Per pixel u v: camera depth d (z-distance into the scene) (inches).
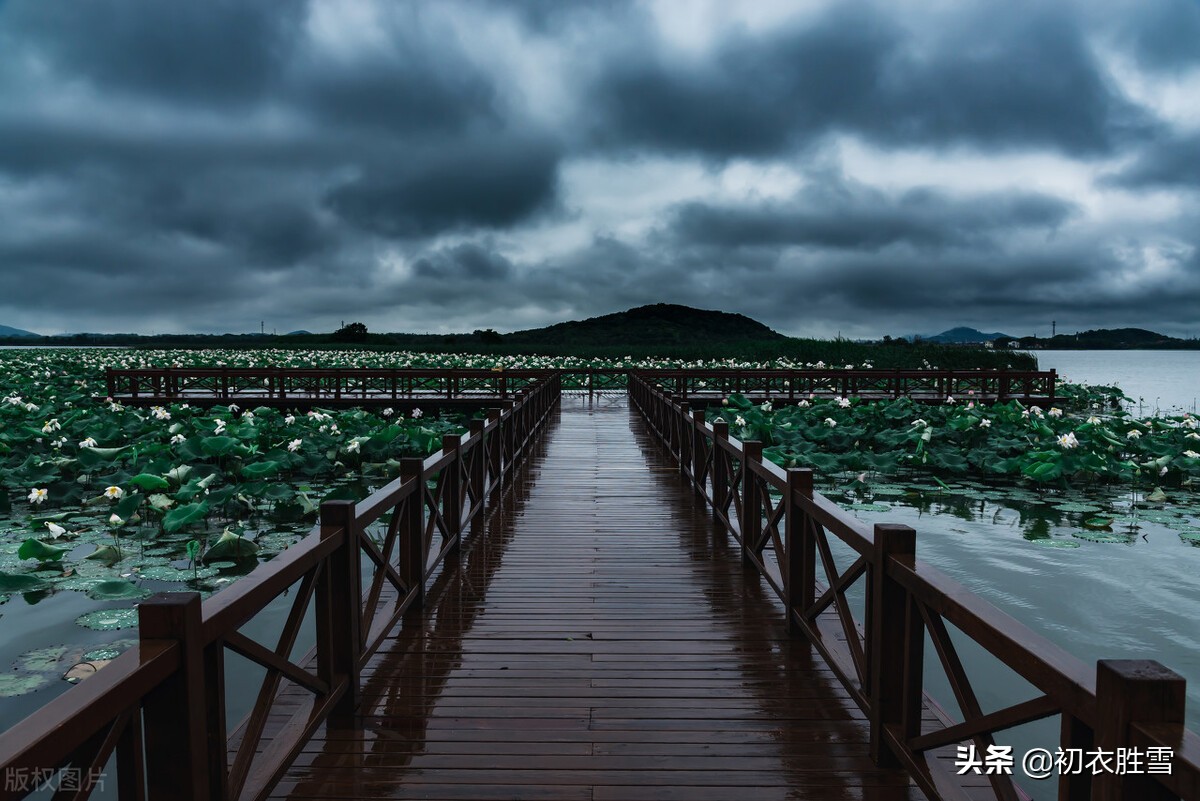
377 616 139.6
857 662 107.3
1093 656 158.7
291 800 89.4
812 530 134.3
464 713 111.7
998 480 362.6
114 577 202.4
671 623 150.6
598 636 143.6
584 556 201.2
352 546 109.3
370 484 347.3
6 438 358.3
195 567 212.4
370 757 99.1
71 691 51.8
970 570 214.2
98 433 394.0
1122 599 190.7
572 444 442.6
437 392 698.2
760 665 129.7
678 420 345.1
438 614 156.0
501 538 220.7
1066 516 283.6
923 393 738.8
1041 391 733.3
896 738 92.4
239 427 397.7
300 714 99.3
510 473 313.3
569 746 102.3
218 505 265.1
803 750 101.5
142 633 62.2
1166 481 348.8
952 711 133.9
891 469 357.7
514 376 637.9
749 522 186.1
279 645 88.8
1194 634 169.2
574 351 1546.5
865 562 101.7
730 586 175.2
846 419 487.5
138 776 58.6
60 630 167.0
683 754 100.3
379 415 636.1
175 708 62.6
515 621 151.9
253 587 76.5
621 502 273.9
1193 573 211.2
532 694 118.2
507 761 98.3
